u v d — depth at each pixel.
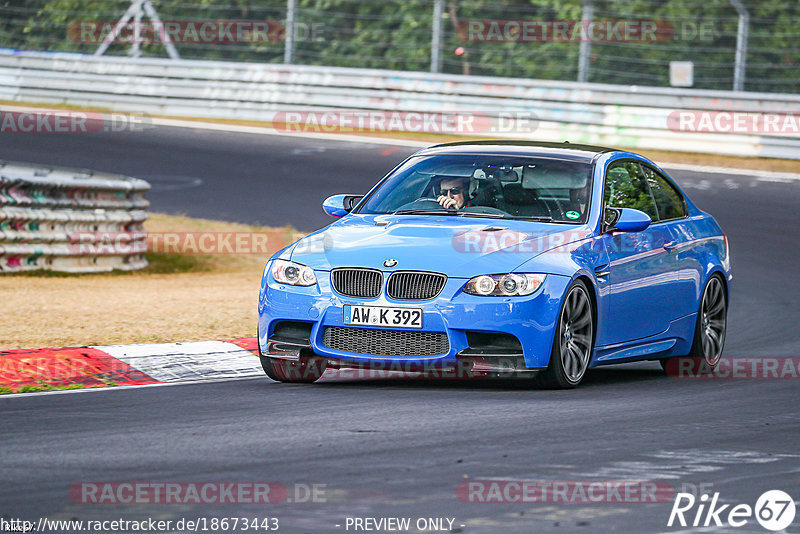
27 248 42.47
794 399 22.11
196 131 74.69
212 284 42.53
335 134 74.50
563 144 26.30
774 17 86.81
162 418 19.08
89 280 42.03
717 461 16.22
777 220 53.00
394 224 23.39
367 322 21.72
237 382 23.36
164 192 59.34
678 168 63.97
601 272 23.19
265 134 74.19
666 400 21.69
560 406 20.58
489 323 21.39
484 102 73.38
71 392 21.84
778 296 40.09
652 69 88.50
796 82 80.38
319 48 97.31
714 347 27.02
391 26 97.25
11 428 18.19
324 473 15.11
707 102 69.06
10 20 98.44
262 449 16.59
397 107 75.69
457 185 24.56
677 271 25.75
